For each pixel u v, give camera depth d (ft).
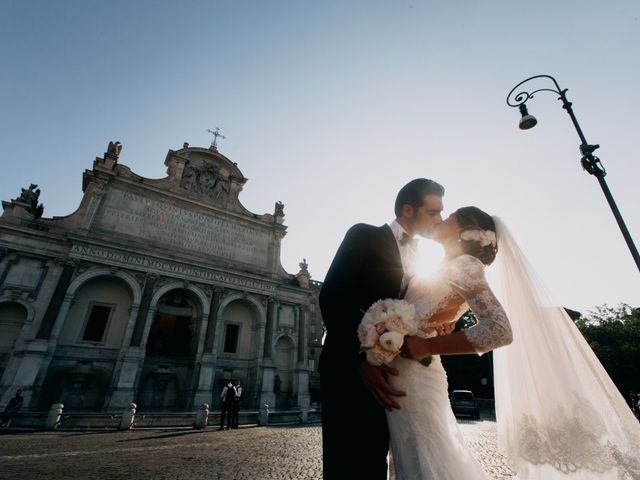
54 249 84.53
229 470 25.59
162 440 43.06
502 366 7.20
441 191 7.63
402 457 5.59
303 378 110.52
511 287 7.45
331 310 6.26
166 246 99.66
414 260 7.45
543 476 6.15
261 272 114.62
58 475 23.30
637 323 102.01
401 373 6.02
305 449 36.06
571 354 6.57
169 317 99.09
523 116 32.55
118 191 97.91
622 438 5.76
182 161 112.06
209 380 90.68
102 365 83.30
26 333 75.92
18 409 59.21
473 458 6.21
